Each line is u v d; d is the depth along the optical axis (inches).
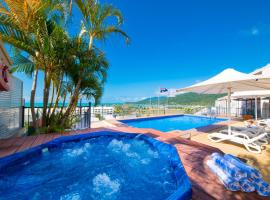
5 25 197.2
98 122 420.2
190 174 118.0
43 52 222.1
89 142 223.9
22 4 195.5
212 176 115.2
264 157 160.1
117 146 225.1
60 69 252.8
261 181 96.7
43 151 174.1
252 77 172.9
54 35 234.7
